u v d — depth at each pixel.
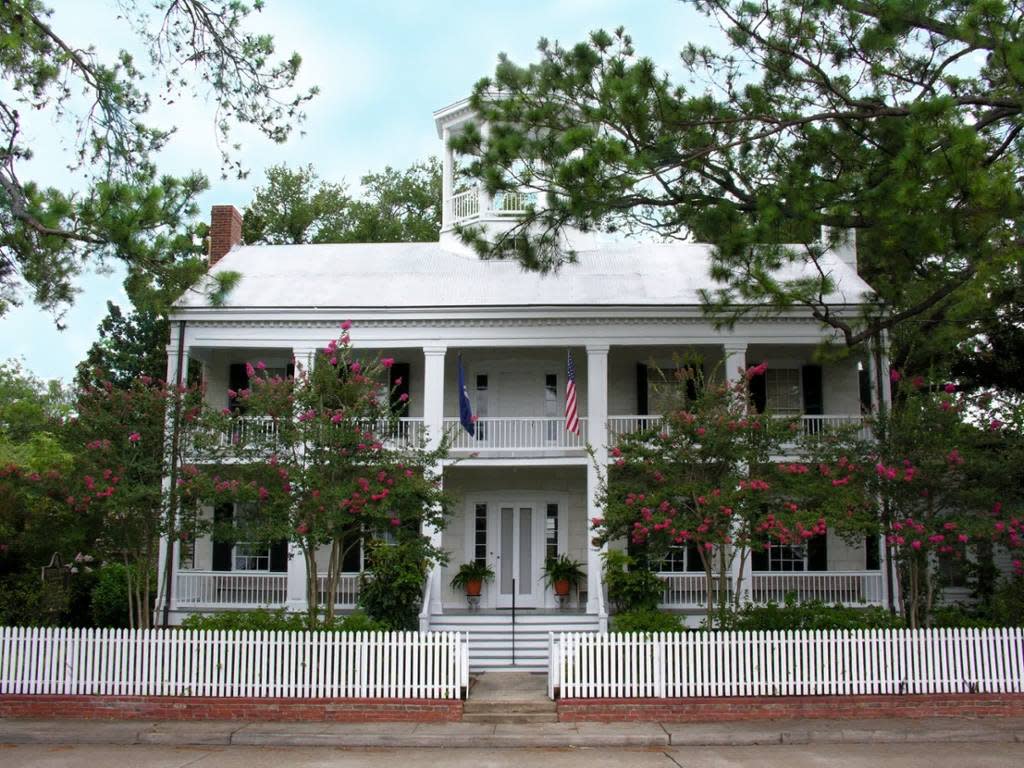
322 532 16.33
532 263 15.40
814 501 17.75
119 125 14.30
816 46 14.12
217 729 14.36
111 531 17.95
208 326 23.38
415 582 20.84
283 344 23.50
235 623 17.58
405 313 23.23
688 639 15.36
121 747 13.69
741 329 23.12
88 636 15.26
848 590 23.11
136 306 12.79
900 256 14.54
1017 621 18.05
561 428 24.69
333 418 16.70
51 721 14.87
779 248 14.06
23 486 18.47
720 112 14.27
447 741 13.91
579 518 25.05
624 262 27.22
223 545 24.48
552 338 23.33
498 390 25.72
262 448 17.47
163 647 15.25
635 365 25.39
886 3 12.87
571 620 21.77
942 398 17.41
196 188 12.70
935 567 19.48
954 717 15.20
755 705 15.15
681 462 17.05
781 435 17.17
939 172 11.73
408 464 17.41
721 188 14.66
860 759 12.74
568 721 15.00
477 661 20.34
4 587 19.72
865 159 14.37
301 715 15.03
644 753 13.31
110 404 17.64
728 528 16.70
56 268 13.48
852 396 24.92
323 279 25.86
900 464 17.03
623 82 13.35
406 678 15.20
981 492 16.75
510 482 25.22
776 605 18.53
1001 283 15.23
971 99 13.23
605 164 13.44
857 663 15.41
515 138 14.02
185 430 17.70
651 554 17.38
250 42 14.19
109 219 11.86
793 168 14.25
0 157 14.00
